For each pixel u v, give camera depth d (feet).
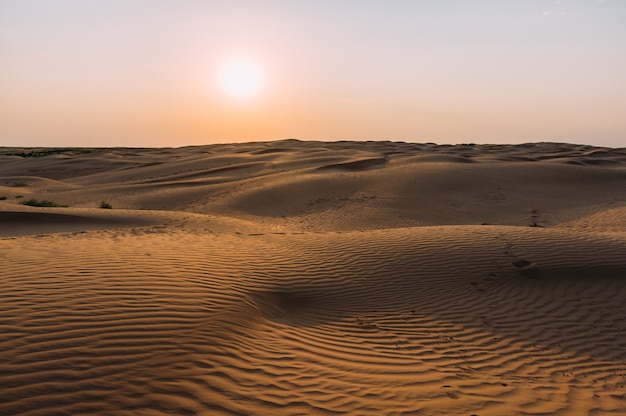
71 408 14.14
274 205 92.68
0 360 15.84
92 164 228.43
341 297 29.22
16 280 23.75
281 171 151.02
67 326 18.72
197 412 14.88
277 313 25.31
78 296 21.85
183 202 102.58
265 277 29.86
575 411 17.52
